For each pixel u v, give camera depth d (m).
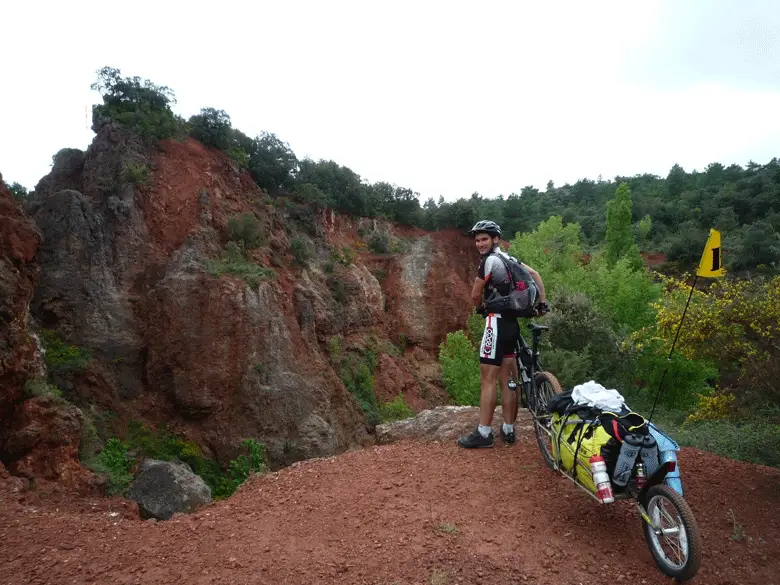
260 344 27.14
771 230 55.22
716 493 4.59
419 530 3.82
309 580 3.26
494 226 5.21
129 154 30.34
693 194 77.94
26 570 3.49
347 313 39.91
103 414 23.78
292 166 45.53
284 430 26.42
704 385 22.95
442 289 47.91
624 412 3.77
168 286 26.77
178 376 25.80
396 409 36.00
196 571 3.42
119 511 6.35
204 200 30.88
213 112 36.25
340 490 4.61
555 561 3.46
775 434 8.78
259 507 4.38
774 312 8.68
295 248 37.12
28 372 12.91
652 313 25.16
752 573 3.40
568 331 20.88
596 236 71.94
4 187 15.76
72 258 25.86
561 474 4.52
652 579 3.29
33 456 11.73
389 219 55.06
